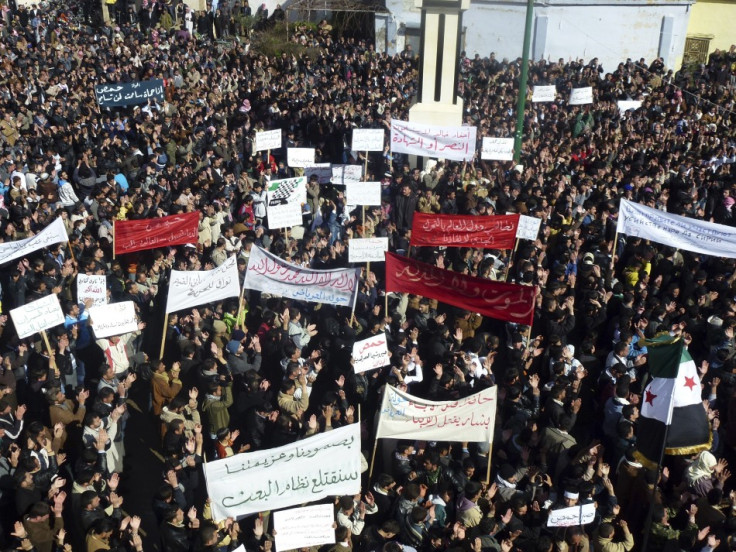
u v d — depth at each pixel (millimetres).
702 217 15617
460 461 8930
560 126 22078
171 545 7848
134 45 29188
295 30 32875
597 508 8516
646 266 13453
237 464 7648
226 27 33625
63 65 26922
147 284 12578
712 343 11141
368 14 32906
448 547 7836
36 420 10289
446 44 19562
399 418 8586
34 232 13922
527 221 13336
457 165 18266
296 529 7520
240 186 17219
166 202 15906
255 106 24297
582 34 31000
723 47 32875
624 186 16688
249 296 12938
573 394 9367
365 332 11188
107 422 9391
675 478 9102
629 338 10844
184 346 10656
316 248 13742
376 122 21062
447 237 12727
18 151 18391
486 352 11000
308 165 16766
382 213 15695
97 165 17484
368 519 8648
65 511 9070
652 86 26797
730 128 23312
